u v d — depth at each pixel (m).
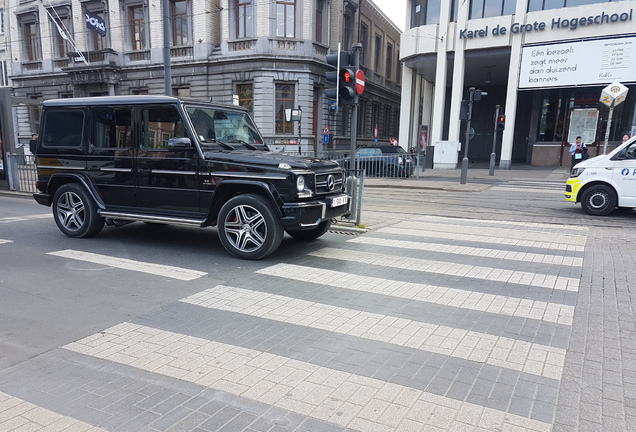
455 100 24.36
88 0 30.61
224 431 2.52
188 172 6.32
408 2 26.34
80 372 3.19
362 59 34.31
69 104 7.27
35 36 34.47
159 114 6.52
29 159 13.77
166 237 7.71
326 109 28.58
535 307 4.42
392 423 2.59
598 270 5.70
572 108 25.19
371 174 19.77
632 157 9.60
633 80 20.28
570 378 3.10
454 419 2.62
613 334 3.81
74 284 5.12
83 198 7.27
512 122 23.42
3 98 13.95
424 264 5.95
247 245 6.32
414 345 3.60
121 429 2.55
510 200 12.68
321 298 4.66
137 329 3.91
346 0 30.14
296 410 2.72
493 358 3.38
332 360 3.35
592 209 10.02
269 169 5.83
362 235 7.81
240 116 7.50
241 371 3.18
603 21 20.39
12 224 8.90
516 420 2.62
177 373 3.17
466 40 23.72
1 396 2.89
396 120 43.25
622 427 2.55
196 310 4.34
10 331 3.88
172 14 28.12
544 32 21.77
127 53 29.89
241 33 26.56
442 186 16.05
